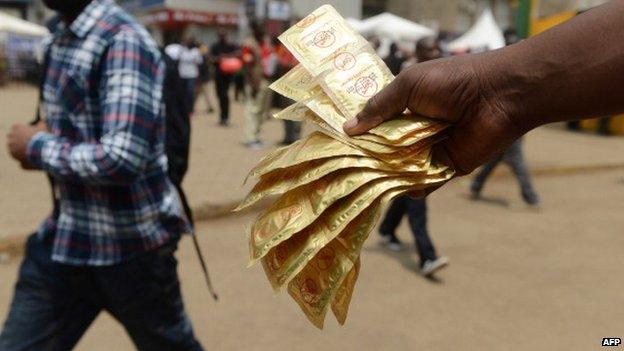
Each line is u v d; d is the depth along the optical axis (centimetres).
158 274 187
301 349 303
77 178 166
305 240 87
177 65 197
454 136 94
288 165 89
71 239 177
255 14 1873
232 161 729
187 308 346
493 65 89
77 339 192
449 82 88
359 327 329
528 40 89
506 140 91
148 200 181
